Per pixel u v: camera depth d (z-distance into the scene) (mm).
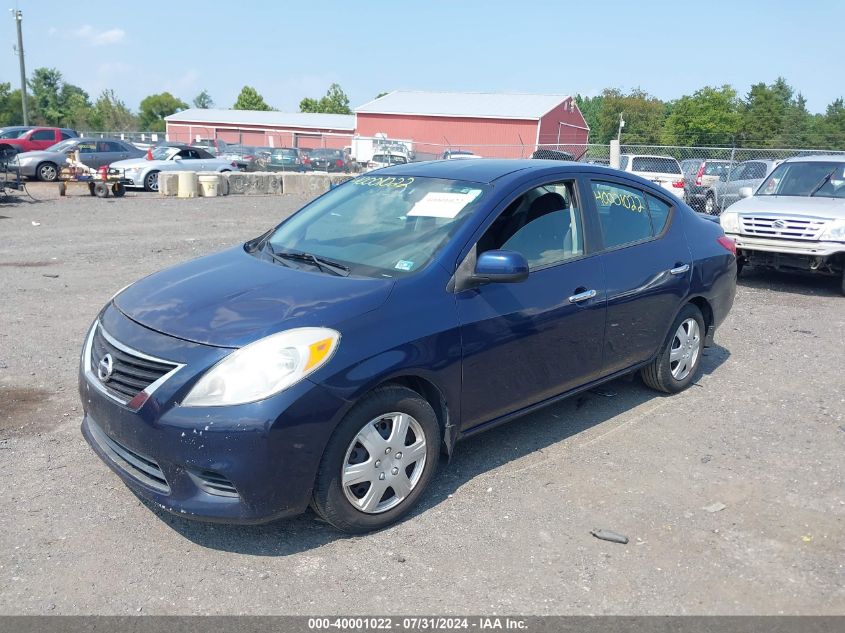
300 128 57625
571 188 4902
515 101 51531
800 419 5395
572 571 3492
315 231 4699
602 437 5008
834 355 6977
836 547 3736
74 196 20672
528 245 4488
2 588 3266
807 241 9602
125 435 3494
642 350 5285
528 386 4465
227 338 3455
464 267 4098
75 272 9867
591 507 4078
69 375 5902
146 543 3641
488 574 3455
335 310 3635
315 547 3648
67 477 4258
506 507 4059
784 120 62438
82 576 3367
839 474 4531
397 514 3840
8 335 6926
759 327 7980
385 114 52094
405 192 4750
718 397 5809
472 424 4219
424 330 3812
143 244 12320
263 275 4113
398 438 3775
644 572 3496
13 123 78000
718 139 62438
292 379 3373
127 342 3629
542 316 4406
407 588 3340
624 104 79125
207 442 3297
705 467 4590
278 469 3361
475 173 4738
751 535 3830
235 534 3744
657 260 5277
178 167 23844
